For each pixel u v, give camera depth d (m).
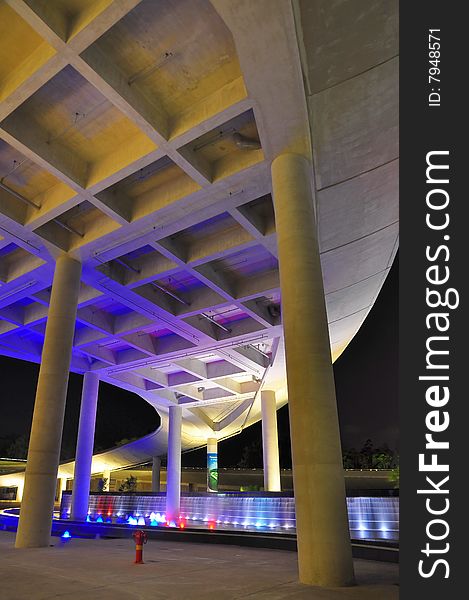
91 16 10.02
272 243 17.61
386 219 16.30
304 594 6.93
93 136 14.05
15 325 25.70
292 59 9.98
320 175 12.92
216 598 6.53
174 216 15.94
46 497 14.45
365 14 9.29
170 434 37.03
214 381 33.31
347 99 10.98
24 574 8.63
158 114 12.59
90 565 9.91
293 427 9.26
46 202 16.14
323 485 8.59
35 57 11.28
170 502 34.00
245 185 14.41
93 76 11.13
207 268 20.11
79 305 22.77
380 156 12.98
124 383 33.75
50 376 15.84
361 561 11.02
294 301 10.19
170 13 10.62
